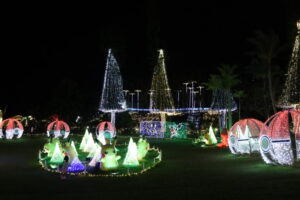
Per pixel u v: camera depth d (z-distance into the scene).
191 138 45.28
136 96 65.69
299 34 40.09
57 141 26.75
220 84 43.88
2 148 32.47
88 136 31.70
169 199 11.46
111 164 19.06
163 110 48.47
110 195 12.23
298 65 40.00
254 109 51.31
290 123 19.83
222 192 12.39
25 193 13.00
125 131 57.06
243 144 24.39
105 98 50.97
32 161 23.02
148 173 17.36
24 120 59.78
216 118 50.41
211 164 20.23
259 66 40.91
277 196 11.59
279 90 44.94
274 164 19.02
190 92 62.41
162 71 49.28
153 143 37.59
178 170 18.22
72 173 17.70
